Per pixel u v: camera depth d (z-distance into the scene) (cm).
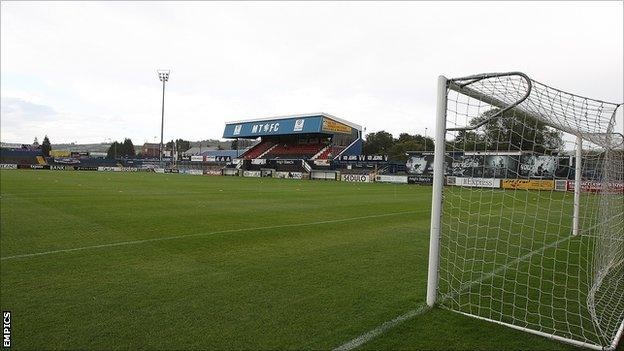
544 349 327
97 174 3738
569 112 455
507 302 438
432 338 341
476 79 399
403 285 485
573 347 332
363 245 721
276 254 639
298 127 4700
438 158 414
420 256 639
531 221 1123
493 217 1197
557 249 726
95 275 507
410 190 2470
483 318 385
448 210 1297
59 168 5456
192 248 671
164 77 4766
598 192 723
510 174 865
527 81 369
